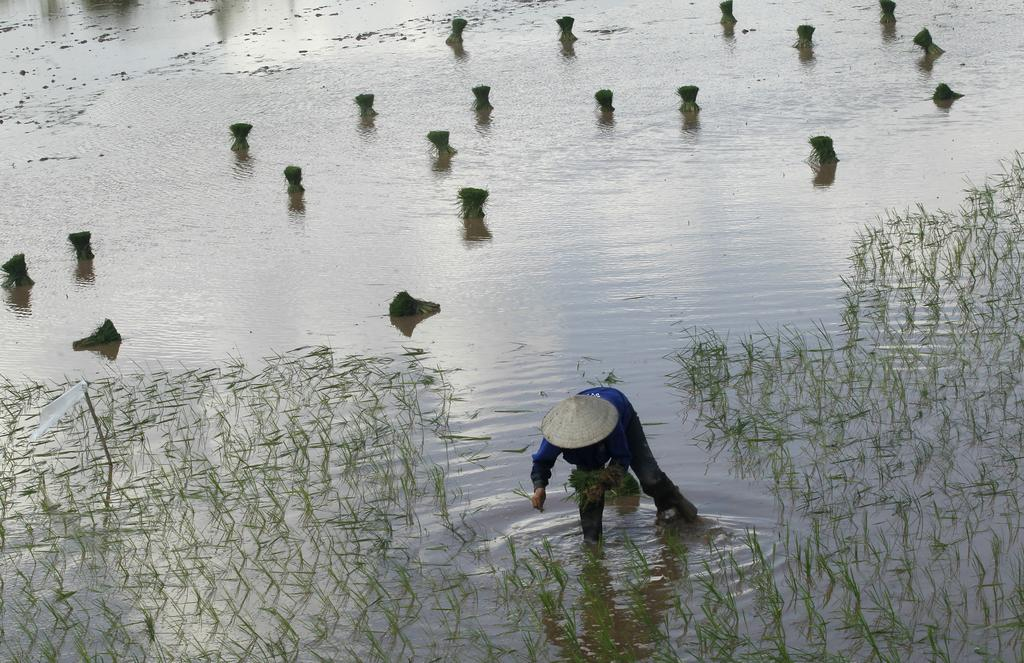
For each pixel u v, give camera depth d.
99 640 21.14
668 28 110.88
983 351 31.98
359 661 19.45
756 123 75.00
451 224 58.56
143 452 31.42
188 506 27.11
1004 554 20.73
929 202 52.22
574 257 49.34
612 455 23.03
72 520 27.11
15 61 123.25
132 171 77.19
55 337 46.19
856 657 18.08
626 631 19.70
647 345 35.97
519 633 19.94
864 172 60.00
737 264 44.97
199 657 20.09
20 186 75.75
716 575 21.30
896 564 20.77
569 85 92.12
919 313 36.16
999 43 91.94
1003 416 27.08
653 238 51.09
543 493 23.27
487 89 85.94
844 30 103.25
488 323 40.88
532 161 70.94
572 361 35.16
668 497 23.69
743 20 112.00
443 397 32.97
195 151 81.31
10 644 21.34
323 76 103.06
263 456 29.86
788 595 20.20
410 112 87.75
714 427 28.47
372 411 32.22
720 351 33.84
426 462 28.23
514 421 30.55
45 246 61.84
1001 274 39.41
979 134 65.75
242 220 63.50
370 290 48.00
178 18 141.75
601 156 70.44
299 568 23.22
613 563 22.20
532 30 115.56
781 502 24.02
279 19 135.00
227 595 22.38
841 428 27.48
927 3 111.25
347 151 78.00
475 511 25.19
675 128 75.81
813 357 33.03
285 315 45.47
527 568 22.20
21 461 31.78
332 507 26.12
